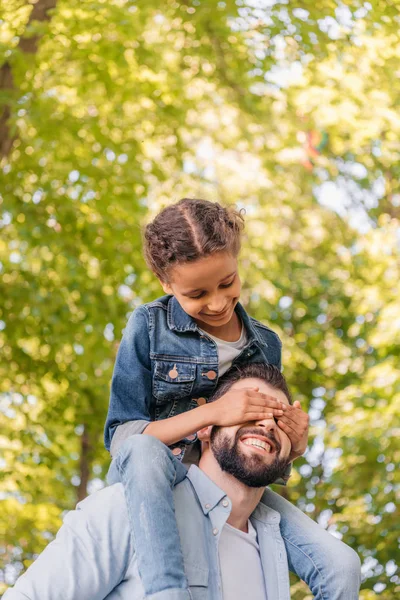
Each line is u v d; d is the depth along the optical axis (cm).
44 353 848
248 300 997
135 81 835
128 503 263
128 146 838
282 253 1110
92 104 846
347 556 289
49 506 989
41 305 805
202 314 295
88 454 928
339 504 1010
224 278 290
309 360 1107
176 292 295
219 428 278
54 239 798
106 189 809
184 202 304
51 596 254
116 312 830
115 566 262
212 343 302
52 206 809
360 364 1209
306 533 293
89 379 837
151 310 306
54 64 791
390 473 916
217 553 271
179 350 301
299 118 929
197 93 924
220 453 276
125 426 291
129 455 270
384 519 912
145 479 263
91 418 848
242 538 281
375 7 844
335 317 1314
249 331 311
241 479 275
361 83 891
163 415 302
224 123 949
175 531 258
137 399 296
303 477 1122
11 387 839
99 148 823
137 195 836
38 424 841
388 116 898
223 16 834
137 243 812
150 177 891
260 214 1006
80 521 266
